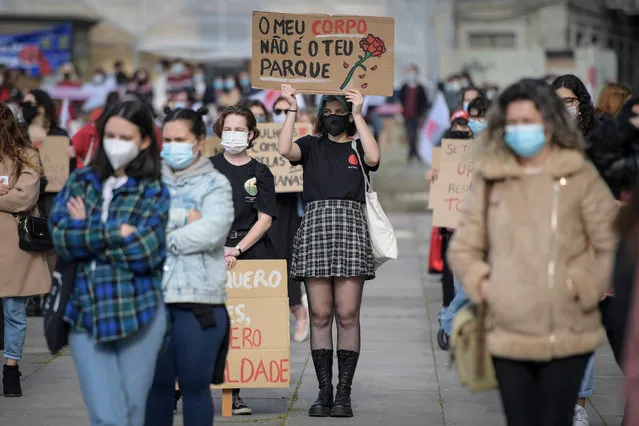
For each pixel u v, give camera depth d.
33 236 13.25
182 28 57.47
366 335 17.16
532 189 8.48
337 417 12.50
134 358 8.99
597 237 8.45
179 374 9.67
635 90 73.50
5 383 13.52
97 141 9.14
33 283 13.52
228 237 12.91
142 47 57.41
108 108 8.98
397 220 32.69
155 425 10.02
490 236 8.61
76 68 53.50
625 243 7.85
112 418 8.84
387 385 14.07
